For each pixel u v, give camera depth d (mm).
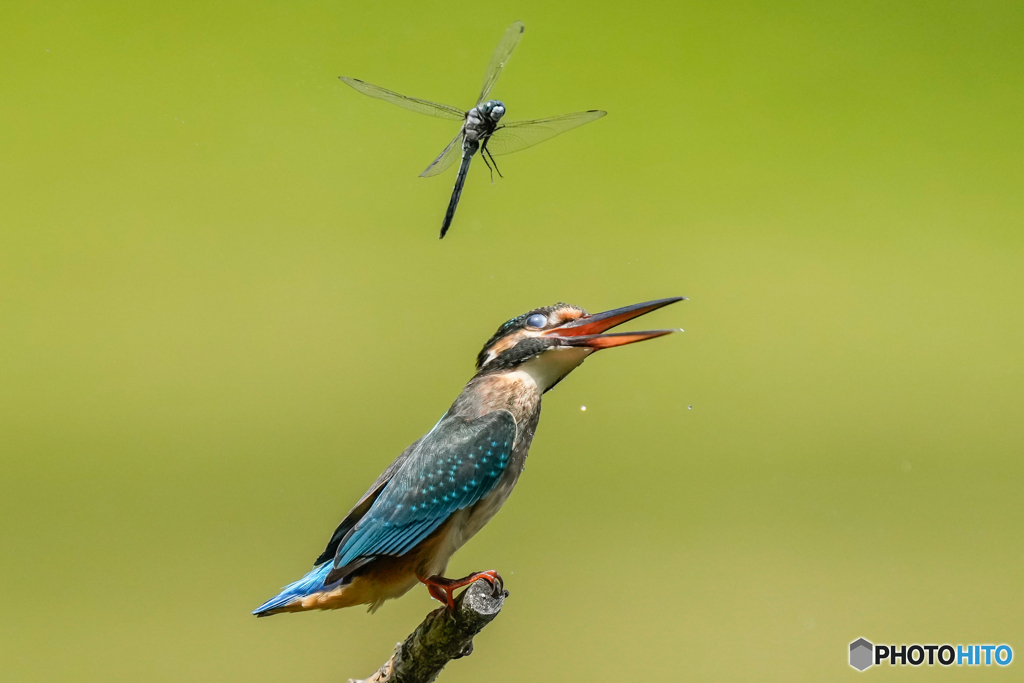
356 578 3422
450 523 3424
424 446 3430
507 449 3428
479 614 3389
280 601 3422
